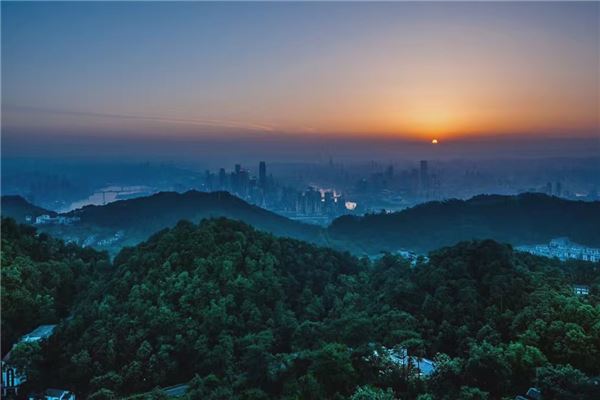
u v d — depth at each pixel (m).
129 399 27.55
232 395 25.91
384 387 23.77
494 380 22.55
